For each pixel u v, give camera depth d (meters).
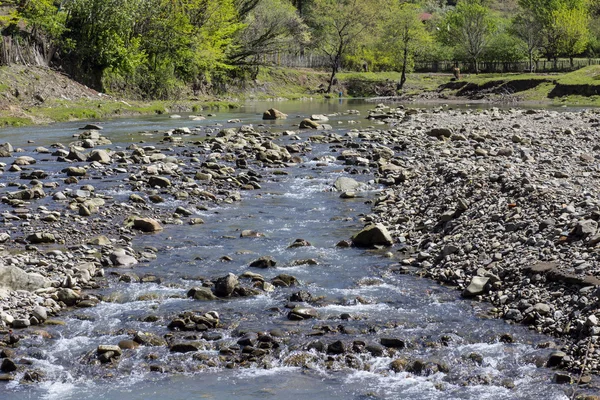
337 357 9.78
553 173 18.56
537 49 94.12
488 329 10.55
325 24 83.00
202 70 62.22
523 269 12.17
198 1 58.22
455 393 8.80
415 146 26.89
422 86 84.31
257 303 11.80
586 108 48.69
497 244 13.52
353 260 14.13
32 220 16.53
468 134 30.14
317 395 8.82
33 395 8.85
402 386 9.04
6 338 10.29
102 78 49.06
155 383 9.16
